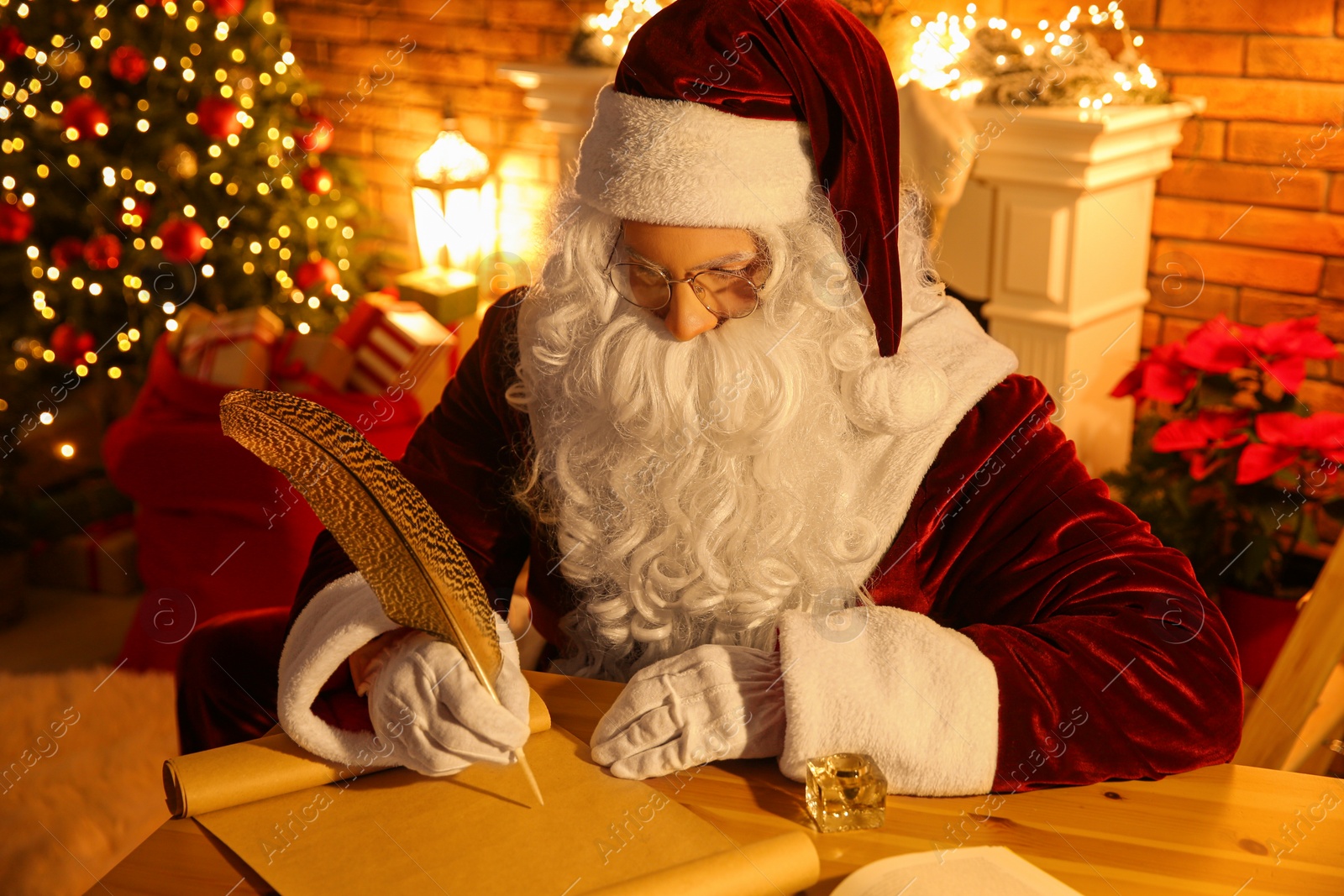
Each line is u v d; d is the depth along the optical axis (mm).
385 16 5348
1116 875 1612
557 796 1674
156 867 1616
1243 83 3498
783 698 1723
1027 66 3477
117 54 4359
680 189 1815
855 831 1656
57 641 3670
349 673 1812
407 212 5609
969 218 3686
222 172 4766
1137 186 3656
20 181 4418
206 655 2004
